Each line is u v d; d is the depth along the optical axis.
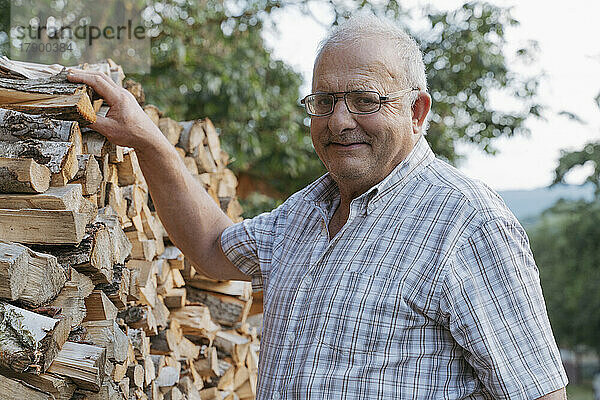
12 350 1.33
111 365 1.78
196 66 5.50
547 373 1.54
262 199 5.71
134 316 2.20
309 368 1.63
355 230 1.72
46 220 1.50
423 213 1.65
